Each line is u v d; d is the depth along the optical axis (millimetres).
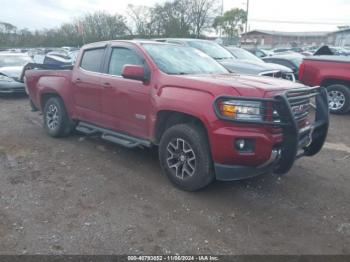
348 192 4363
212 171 4027
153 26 54469
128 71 4453
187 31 55344
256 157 3656
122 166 5082
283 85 4047
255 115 3639
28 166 5027
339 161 5508
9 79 10867
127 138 4984
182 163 4230
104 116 5312
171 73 4492
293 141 3609
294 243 3268
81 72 5684
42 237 3266
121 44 5164
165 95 4223
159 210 3811
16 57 12758
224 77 4324
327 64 8734
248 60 9695
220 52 9773
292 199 4137
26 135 6668
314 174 4926
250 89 3705
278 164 3826
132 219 3615
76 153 5629
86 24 51656
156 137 4547
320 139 4512
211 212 3789
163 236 3330
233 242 3264
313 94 4270
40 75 6633
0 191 4195
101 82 5227
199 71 4832
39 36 50125
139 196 4129
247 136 3605
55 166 5047
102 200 4020
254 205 3967
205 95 3855
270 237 3355
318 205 4004
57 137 6461
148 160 5348
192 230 3439
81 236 3297
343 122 8211
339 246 3238
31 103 7234
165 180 4594
